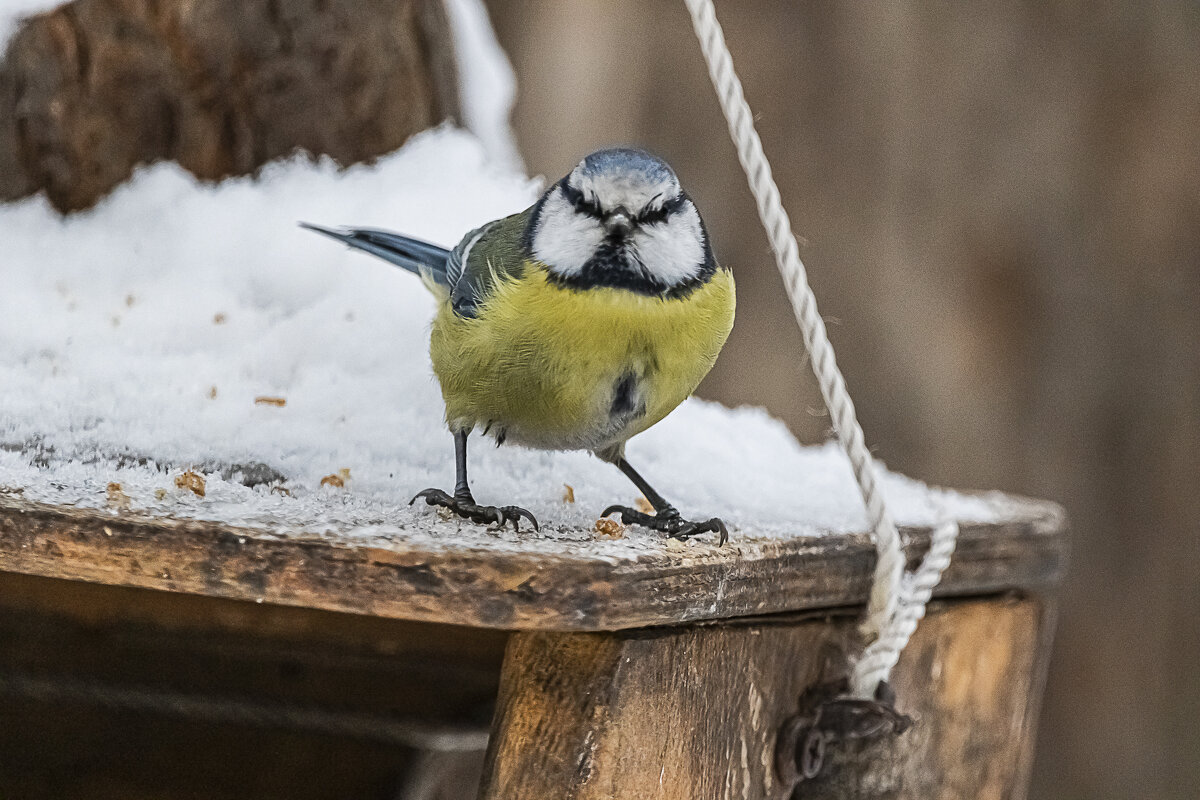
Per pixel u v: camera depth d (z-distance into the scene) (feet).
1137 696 31.81
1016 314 31.89
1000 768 18.95
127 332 19.90
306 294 21.86
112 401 17.42
